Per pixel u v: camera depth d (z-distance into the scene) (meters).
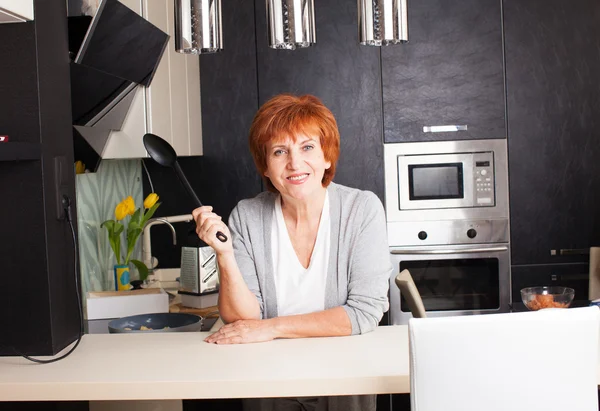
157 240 3.93
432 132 3.77
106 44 2.25
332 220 1.94
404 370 1.47
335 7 3.75
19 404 1.69
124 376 1.50
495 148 3.77
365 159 3.79
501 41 3.73
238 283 1.86
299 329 1.76
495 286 3.80
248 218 2.01
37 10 1.69
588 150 3.75
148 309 2.47
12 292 1.72
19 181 1.70
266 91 3.80
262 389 1.45
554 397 1.32
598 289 3.46
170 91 3.19
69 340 1.81
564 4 3.71
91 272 3.08
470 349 1.29
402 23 1.51
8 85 1.69
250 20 3.78
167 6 3.15
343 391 1.44
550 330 1.29
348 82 3.77
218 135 3.84
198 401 2.46
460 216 3.79
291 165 1.82
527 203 3.78
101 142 2.78
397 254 3.78
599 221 3.76
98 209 3.21
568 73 3.73
